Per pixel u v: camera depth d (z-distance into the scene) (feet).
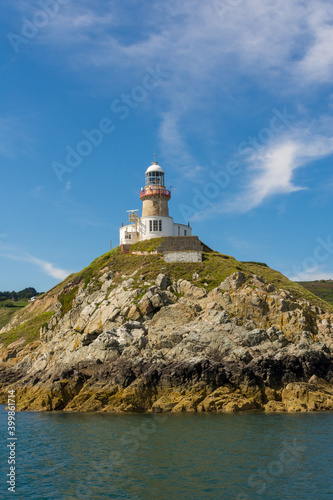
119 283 295.07
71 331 278.67
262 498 104.94
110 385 213.66
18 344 359.05
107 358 228.84
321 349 222.07
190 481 115.14
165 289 271.90
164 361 215.51
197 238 336.70
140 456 134.51
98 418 188.96
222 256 339.98
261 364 206.90
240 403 195.52
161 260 318.04
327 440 146.72
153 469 123.75
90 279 316.19
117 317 249.96
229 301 246.06
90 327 257.14
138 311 248.32
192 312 242.78
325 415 185.68
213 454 134.31
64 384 225.35
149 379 206.39
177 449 139.74
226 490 109.50
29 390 246.88
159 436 154.71
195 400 197.26
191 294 261.44
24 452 141.59
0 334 403.95
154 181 376.07
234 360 209.97
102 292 292.20
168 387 204.33
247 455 133.08
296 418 179.22
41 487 113.50
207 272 296.71
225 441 146.92
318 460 128.26
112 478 118.32
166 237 338.54
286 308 242.17
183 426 167.02
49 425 178.91
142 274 295.07
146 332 238.27
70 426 175.52
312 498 104.58
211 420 176.55
